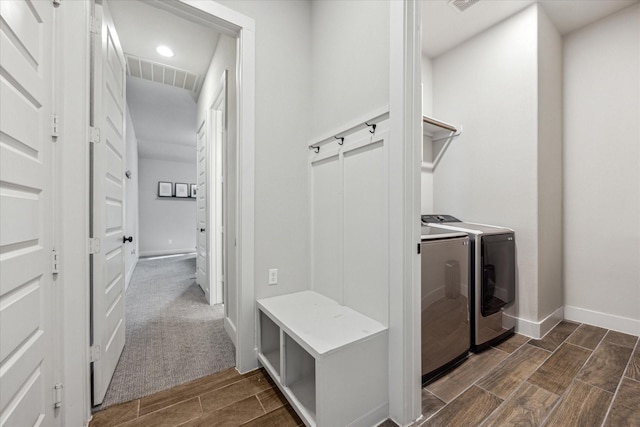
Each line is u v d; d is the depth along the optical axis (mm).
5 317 810
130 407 1370
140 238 6730
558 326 2324
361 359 1220
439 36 2551
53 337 1106
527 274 2172
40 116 1015
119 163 1832
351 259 1588
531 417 1281
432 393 1461
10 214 835
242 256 1691
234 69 2086
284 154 1876
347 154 1632
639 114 2137
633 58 2162
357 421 1208
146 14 2289
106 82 1500
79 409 1208
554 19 2312
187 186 7379
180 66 3111
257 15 1758
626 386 1497
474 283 1889
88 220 1267
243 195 1694
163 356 1879
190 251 7383
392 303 1294
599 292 2316
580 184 2408
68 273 1185
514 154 2260
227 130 2232
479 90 2506
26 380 920
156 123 4867
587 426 1226
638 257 2146
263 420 1282
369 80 1472
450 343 1674
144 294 3381
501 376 1609
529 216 2166
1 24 788
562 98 2494
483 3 2164
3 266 800
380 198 1399
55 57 1113
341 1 1689
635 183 2156
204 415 1314
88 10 1272
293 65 1918
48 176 1070
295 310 1569
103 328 1413
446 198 2764
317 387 1125
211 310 2816
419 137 1292
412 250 1267
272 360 1652
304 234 1962
